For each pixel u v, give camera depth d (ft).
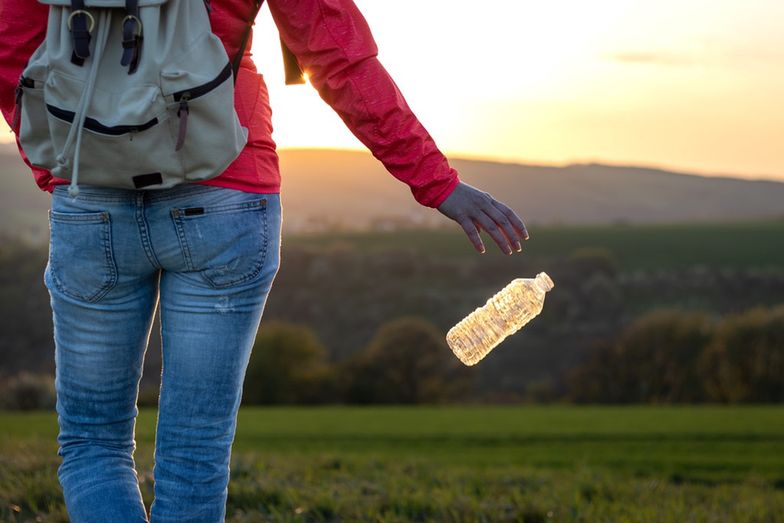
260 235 7.72
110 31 6.86
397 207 371.97
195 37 6.98
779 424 76.38
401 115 7.56
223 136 7.06
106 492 7.88
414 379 178.19
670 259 287.28
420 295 245.65
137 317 7.97
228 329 7.78
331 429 75.87
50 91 6.77
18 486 16.37
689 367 163.73
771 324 159.02
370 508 16.25
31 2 7.14
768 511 18.78
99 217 7.50
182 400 7.80
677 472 41.73
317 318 236.84
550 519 16.28
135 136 6.79
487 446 61.11
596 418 89.61
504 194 492.13
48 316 187.21
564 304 231.91
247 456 23.07
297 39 7.60
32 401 115.24
